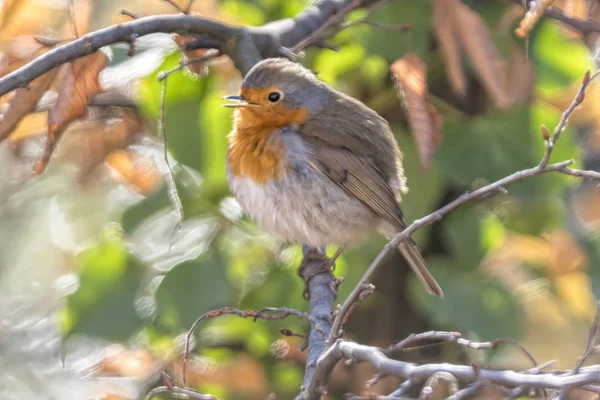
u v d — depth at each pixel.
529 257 11.62
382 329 12.12
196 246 11.06
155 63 10.19
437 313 10.31
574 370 5.72
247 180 9.88
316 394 6.59
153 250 11.05
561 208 11.48
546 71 10.78
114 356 11.03
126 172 11.45
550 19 10.88
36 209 14.09
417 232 10.60
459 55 9.42
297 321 11.22
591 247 11.72
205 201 11.16
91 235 13.12
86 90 8.91
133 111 11.76
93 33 8.41
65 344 10.62
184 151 10.55
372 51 10.34
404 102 9.76
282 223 9.93
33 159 12.68
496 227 10.95
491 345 6.61
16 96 8.84
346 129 10.09
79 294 10.68
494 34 10.25
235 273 11.14
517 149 10.47
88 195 12.94
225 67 11.08
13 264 14.08
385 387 10.95
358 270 10.79
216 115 10.61
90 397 12.23
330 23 9.72
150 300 10.74
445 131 10.51
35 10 10.17
